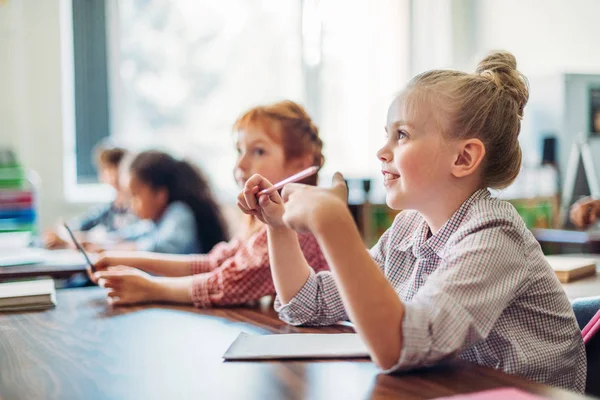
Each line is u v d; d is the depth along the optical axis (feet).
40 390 2.33
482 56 3.12
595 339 3.20
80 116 12.17
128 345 2.98
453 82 2.83
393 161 2.90
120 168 10.08
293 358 2.69
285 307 3.35
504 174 2.96
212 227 8.29
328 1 13.58
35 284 4.42
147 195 8.29
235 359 2.69
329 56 13.67
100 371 2.56
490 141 2.84
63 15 11.91
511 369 2.74
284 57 13.61
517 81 3.01
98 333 3.24
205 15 13.21
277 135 4.23
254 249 4.10
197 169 8.52
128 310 3.85
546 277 2.90
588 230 8.66
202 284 3.99
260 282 3.98
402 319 2.34
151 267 4.99
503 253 2.62
